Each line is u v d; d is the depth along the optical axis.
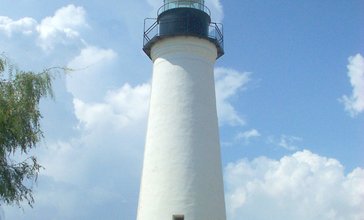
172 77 23.41
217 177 22.55
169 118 22.75
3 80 14.48
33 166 14.59
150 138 23.11
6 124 13.78
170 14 24.20
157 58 24.34
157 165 22.19
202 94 23.38
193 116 22.78
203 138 22.62
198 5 24.77
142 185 22.75
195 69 23.59
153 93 24.00
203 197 21.61
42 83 14.80
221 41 25.12
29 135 14.37
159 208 21.44
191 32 23.64
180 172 21.78
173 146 22.23
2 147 13.74
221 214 22.08
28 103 14.43
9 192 13.90
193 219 21.16
